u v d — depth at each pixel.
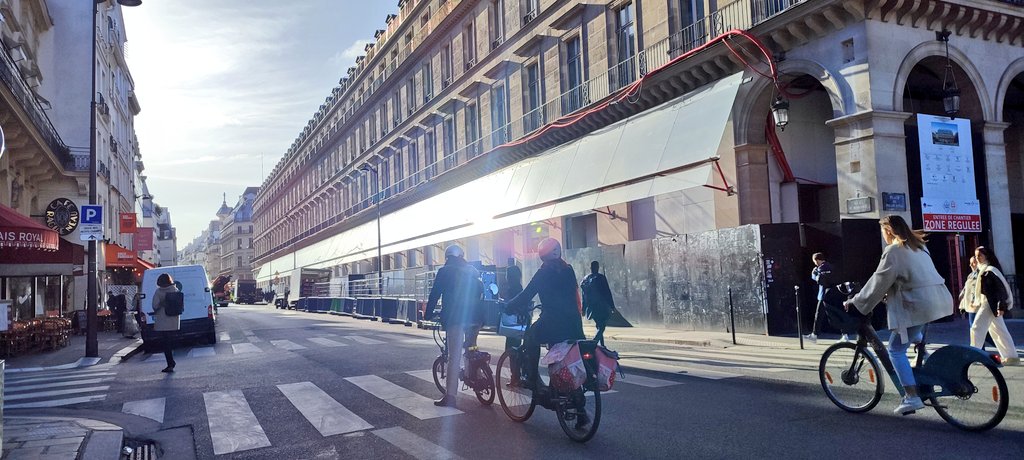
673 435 5.71
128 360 14.84
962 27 16.48
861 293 5.84
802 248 15.20
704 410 6.71
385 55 49.53
